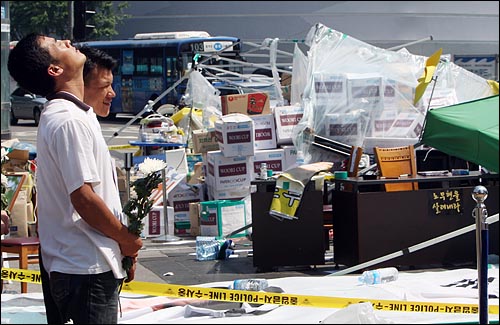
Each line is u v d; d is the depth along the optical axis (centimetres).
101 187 529
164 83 4062
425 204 1172
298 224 1175
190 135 1975
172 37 3991
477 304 873
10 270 844
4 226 621
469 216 1189
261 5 3703
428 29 3553
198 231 1499
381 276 1023
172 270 1214
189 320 808
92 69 587
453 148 1054
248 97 1630
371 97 1591
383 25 3509
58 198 525
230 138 1519
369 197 1151
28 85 543
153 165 550
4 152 1335
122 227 527
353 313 582
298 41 1823
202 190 1572
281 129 1588
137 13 4016
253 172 1539
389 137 1594
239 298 837
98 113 601
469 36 3584
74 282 519
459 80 1881
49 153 520
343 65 1623
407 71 1631
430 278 1067
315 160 1565
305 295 877
